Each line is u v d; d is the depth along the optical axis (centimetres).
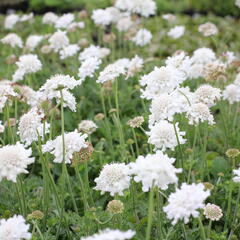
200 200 390
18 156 436
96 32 1306
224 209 568
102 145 694
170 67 533
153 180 397
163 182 411
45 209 539
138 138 749
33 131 507
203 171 607
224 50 920
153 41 1244
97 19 968
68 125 784
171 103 497
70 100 538
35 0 1630
